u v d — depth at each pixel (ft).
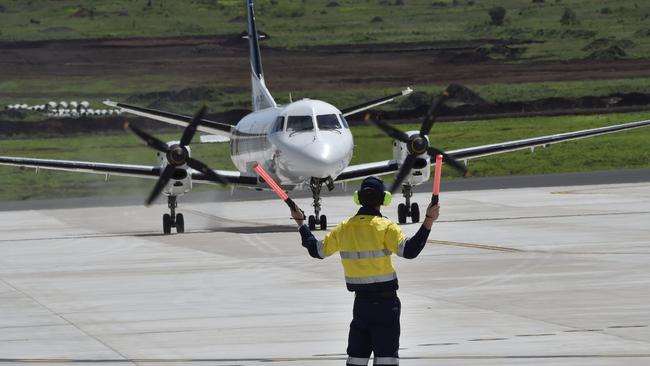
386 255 104.17
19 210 453.17
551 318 147.64
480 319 148.05
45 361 127.65
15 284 200.34
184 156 291.38
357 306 104.78
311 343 134.92
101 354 131.13
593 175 583.99
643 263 205.26
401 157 310.45
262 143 306.14
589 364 118.52
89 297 180.45
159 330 146.92
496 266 206.18
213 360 126.11
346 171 309.83
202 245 268.21
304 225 108.27
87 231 331.77
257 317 155.33
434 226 302.86
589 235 264.31
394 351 104.27
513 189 483.10
